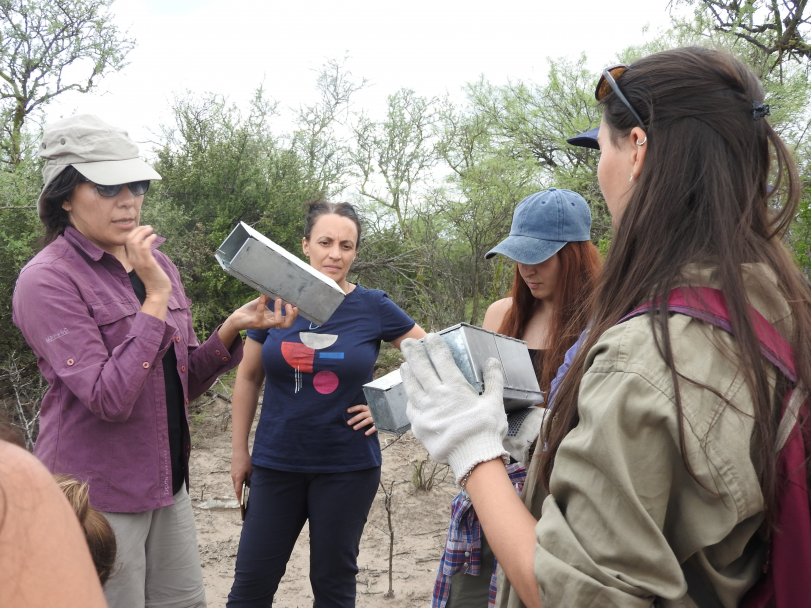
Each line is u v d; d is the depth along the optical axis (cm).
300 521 286
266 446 277
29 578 63
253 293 863
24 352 577
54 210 230
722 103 106
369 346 286
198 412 666
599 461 93
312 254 302
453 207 964
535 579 100
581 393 100
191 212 909
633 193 110
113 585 220
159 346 215
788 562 93
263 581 278
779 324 100
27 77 728
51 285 213
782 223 109
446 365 127
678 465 93
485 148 1275
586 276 235
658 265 104
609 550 91
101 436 219
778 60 753
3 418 79
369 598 353
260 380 309
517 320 263
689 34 798
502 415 123
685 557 94
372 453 281
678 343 94
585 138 146
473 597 185
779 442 93
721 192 103
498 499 112
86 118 222
